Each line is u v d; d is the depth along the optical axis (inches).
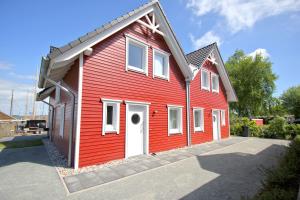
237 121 792.9
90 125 259.0
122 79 305.7
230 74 1366.9
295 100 1401.3
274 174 159.9
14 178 207.5
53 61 237.1
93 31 255.1
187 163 277.7
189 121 446.3
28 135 841.5
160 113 371.2
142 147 337.4
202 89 517.3
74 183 194.2
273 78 1280.8
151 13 364.2
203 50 560.7
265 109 1347.2
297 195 121.3
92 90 265.4
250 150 390.9
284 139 608.7
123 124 300.4
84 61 261.0
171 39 396.5
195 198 161.3
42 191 174.6
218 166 262.7
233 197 162.4
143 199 159.9
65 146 313.0
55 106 468.1
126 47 316.5
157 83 371.6
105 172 230.1
